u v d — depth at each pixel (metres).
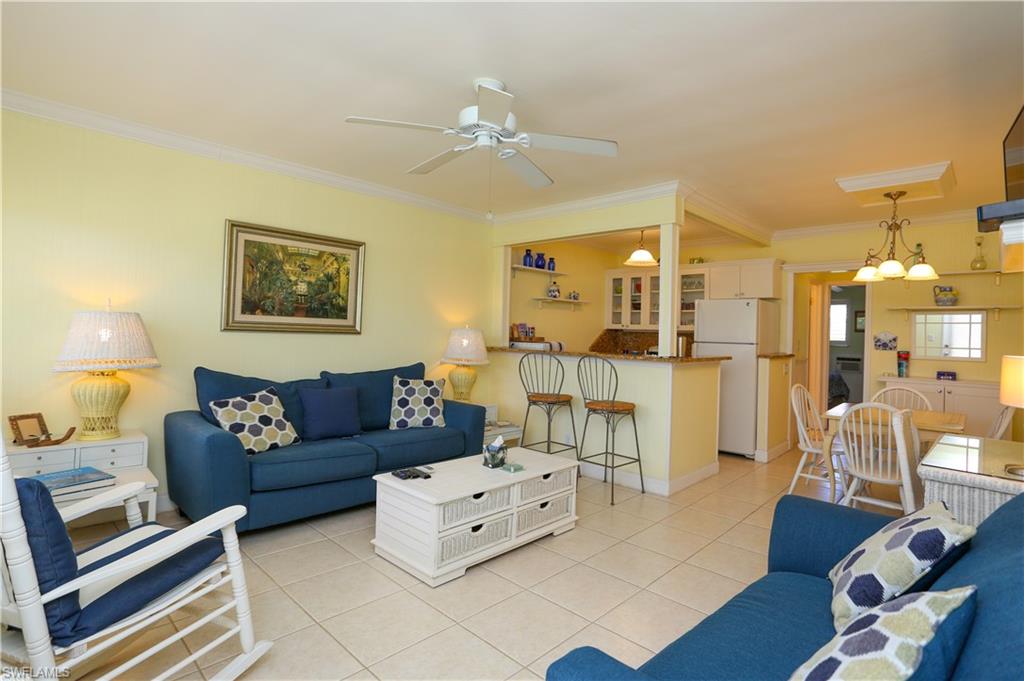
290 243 3.98
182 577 1.78
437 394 4.30
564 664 1.08
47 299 3.01
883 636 0.91
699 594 2.52
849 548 1.78
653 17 2.04
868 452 3.52
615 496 4.10
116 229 3.23
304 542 3.06
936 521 1.43
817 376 7.23
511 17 2.06
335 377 4.09
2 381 2.88
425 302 4.95
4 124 2.85
